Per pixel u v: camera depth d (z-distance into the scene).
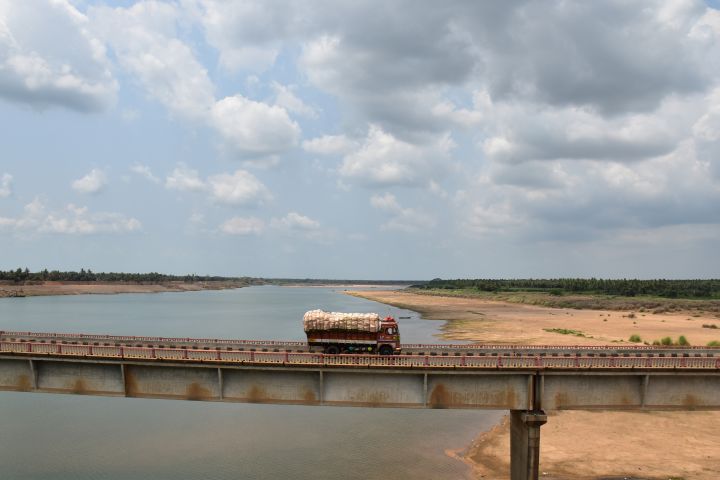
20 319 149.75
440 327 127.25
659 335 100.88
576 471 36.75
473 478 36.84
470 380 33.97
